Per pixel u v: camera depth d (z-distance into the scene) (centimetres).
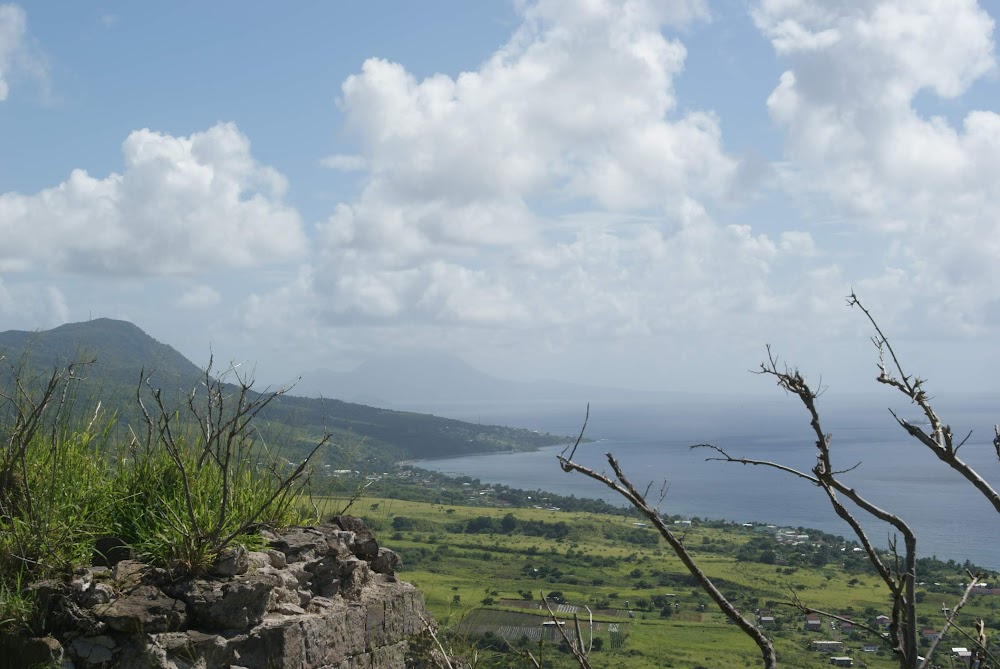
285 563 589
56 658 483
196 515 589
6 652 496
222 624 514
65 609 498
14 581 529
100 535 584
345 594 604
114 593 509
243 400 597
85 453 645
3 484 586
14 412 623
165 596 516
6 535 550
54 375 616
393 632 608
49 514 552
